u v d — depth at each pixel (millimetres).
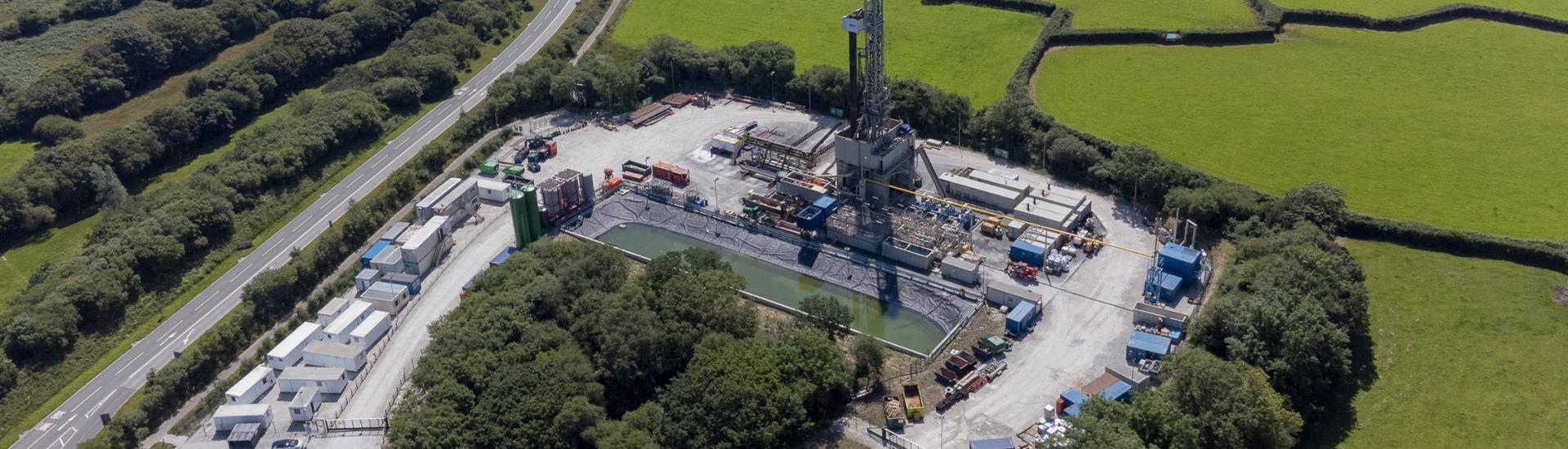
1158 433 194500
